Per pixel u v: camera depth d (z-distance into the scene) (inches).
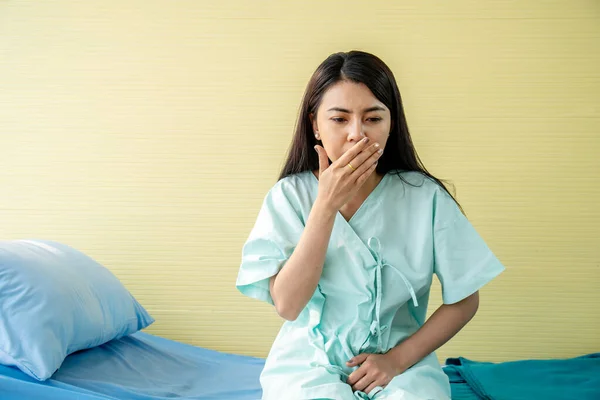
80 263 83.7
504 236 110.6
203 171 112.0
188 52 112.0
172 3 112.2
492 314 110.7
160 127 112.0
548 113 109.8
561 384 77.4
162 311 112.4
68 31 112.2
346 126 55.0
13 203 112.0
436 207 59.3
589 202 109.8
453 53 110.6
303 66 111.7
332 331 57.3
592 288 109.8
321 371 53.9
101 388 69.9
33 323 69.7
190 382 78.7
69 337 73.0
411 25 110.8
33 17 112.1
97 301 80.5
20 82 111.9
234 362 88.7
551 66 109.9
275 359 57.9
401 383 53.4
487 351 110.8
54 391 64.8
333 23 111.6
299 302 55.0
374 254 57.4
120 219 112.2
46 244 83.4
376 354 55.4
